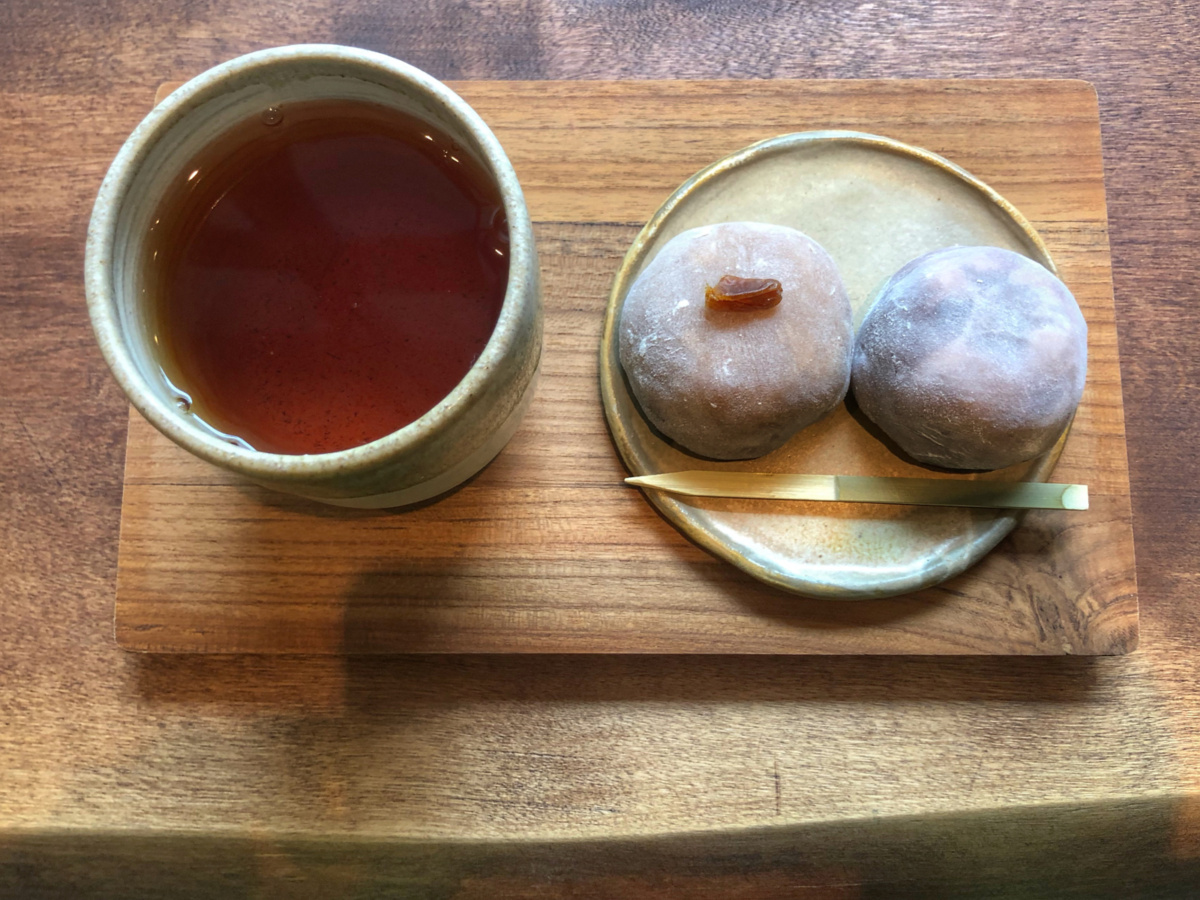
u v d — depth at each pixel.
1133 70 0.24
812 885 0.22
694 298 0.19
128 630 0.21
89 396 0.23
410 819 0.21
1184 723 0.21
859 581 0.20
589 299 0.22
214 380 0.17
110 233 0.15
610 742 0.21
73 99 0.23
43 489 0.22
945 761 0.21
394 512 0.21
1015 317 0.19
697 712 0.21
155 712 0.21
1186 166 0.23
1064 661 0.22
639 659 0.22
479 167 0.17
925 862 0.22
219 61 0.24
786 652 0.20
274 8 0.24
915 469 0.21
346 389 0.17
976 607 0.21
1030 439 0.19
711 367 0.19
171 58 0.24
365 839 0.21
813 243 0.20
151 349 0.16
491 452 0.18
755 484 0.20
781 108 0.22
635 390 0.20
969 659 0.22
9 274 0.23
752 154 0.21
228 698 0.21
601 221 0.22
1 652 0.22
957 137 0.22
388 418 0.17
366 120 0.18
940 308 0.19
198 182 0.17
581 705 0.21
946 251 0.20
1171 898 0.22
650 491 0.20
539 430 0.21
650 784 0.21
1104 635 0.21
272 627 0.21
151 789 0.21
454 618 0.21
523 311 0.15
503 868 0.22
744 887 0.22
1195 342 0.23
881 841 0.22
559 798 0.21
